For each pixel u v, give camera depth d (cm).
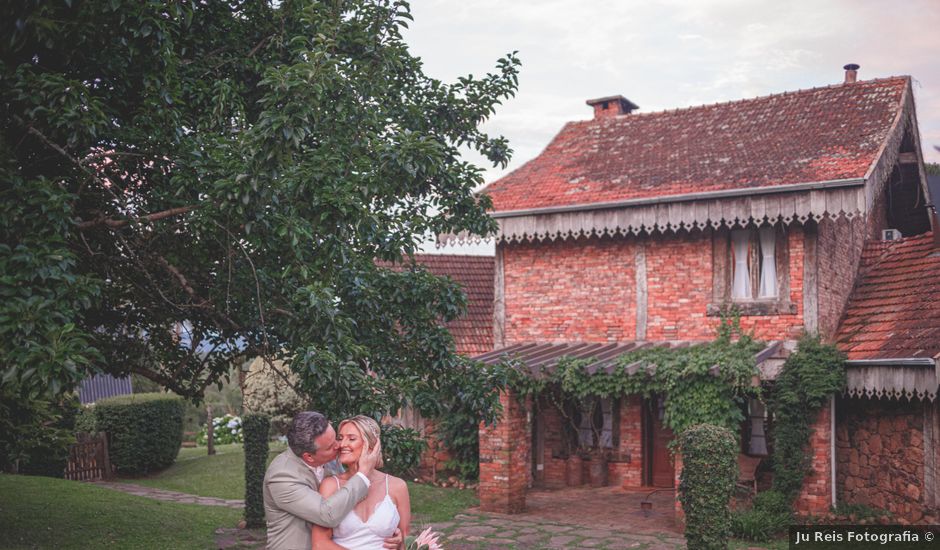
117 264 907
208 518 1365
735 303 1531
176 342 1109
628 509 1527
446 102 1126
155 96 776
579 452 1811
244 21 1016
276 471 486
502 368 1034
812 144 1539
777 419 1411
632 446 1756
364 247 972
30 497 1343
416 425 1817
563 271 1738
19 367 537
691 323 1578
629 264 1656
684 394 1346
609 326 1672
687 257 1592
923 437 1305
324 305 751
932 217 1694
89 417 1983
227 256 875
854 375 1370
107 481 1884
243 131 767
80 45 709
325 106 907
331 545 486
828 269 1523
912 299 1508
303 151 877
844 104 1669
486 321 1866
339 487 491
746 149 1612
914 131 1709
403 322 1022
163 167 849
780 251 1494
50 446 1157
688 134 1792
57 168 798
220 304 912
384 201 972
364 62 1006
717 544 1069
